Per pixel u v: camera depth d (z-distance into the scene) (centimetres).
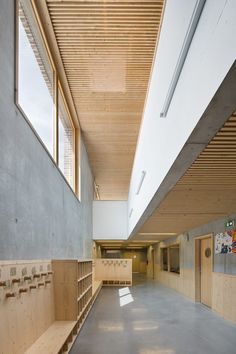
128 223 1310
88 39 529
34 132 409
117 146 1086
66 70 626
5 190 302
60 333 438
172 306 885
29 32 447
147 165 560
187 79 251
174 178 373
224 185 433
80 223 930
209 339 541
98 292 1167
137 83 679
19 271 334
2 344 284
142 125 673
